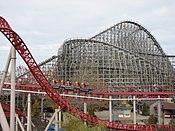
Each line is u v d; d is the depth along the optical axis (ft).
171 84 291.17
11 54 111.24
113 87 265.75
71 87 201.36
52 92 159.12
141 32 336.08
